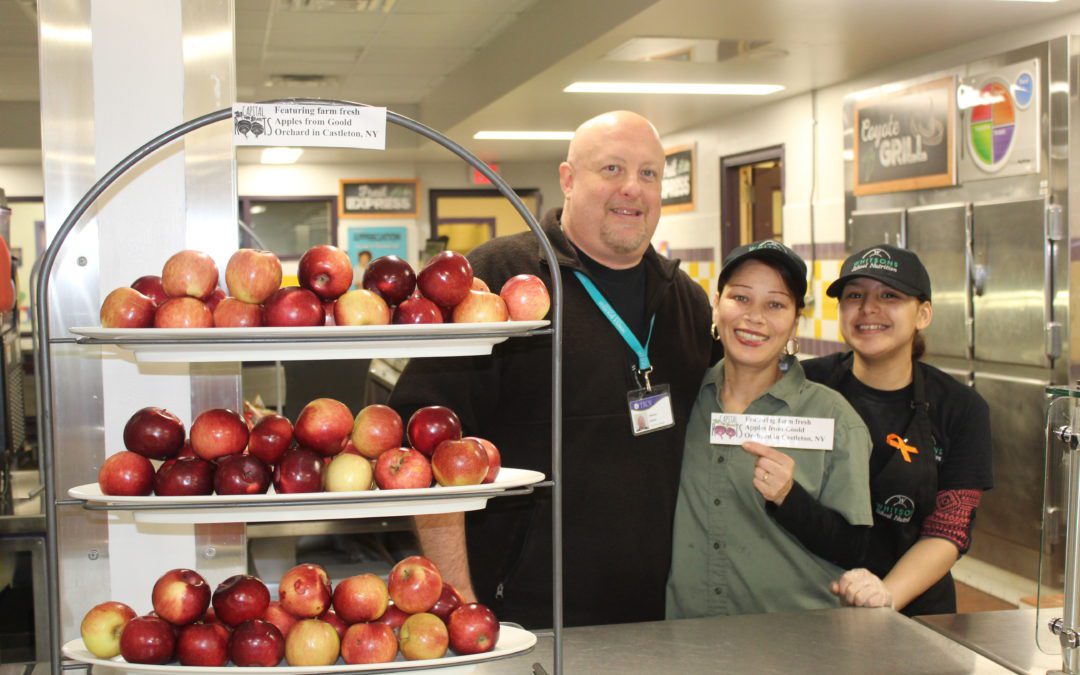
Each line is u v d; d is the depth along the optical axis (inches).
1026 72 185.9
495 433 86.6
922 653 63.8
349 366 176.9
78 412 65.2
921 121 216.1
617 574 85.0
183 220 66.6
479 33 282.2
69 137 64.9
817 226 271.9
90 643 48.3
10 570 93.3
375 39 285.9
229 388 67.2
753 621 70.3
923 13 186.7
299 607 49.7
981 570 200.7
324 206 499.2
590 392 85.7
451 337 48.6
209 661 47.6
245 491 48.2
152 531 65.9
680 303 93.4
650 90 274.5
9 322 103.7
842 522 81.3
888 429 95.5
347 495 47.2
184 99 66.2
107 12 65.1
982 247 195.0
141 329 45.4
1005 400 190.2
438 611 50.7
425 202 506.0
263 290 48.8
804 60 231.5
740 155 319.3
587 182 87.5
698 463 87.8
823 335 269.3
